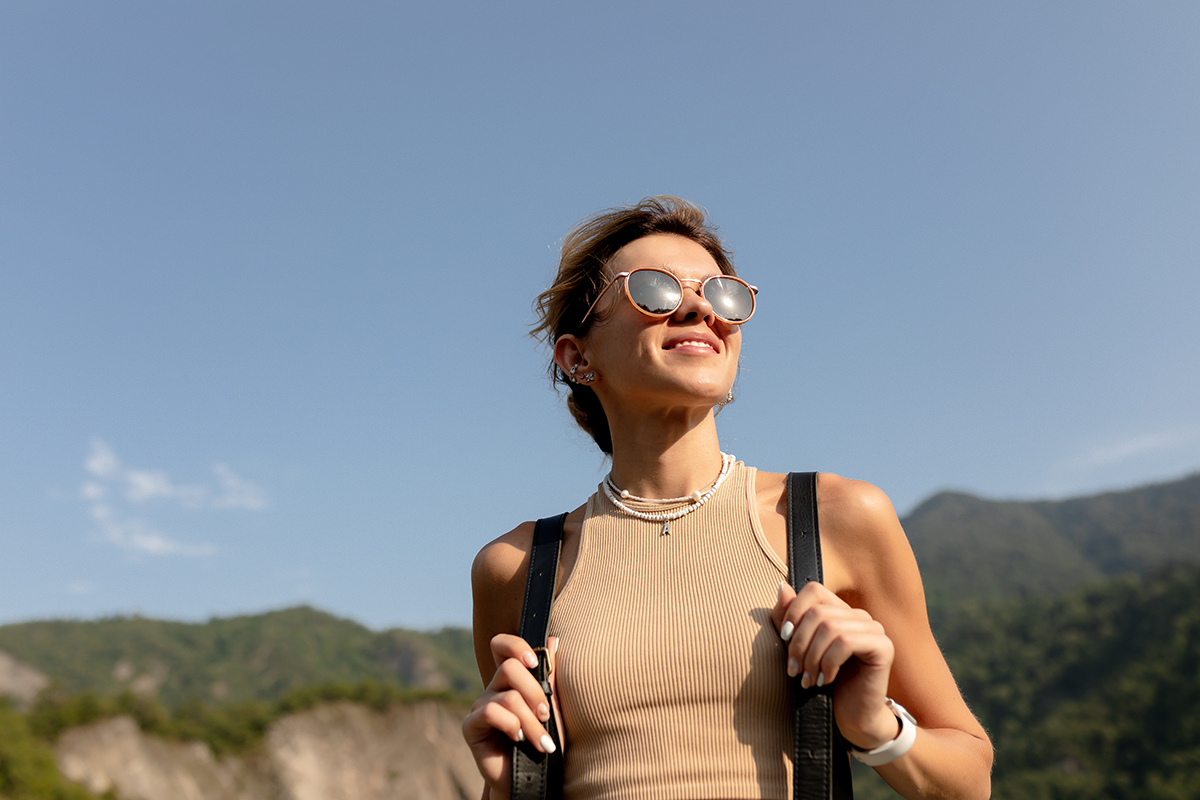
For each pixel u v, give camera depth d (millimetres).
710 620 1597
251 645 135625
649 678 1562
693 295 1855
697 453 1866
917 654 1690
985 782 1606
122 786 61781
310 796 69312
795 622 1462
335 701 76188
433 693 79000
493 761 1626
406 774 72688
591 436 2410
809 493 1754
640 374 1827
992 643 110438
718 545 1723
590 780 1564
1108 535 186125
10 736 59000
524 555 2031
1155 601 99688
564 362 2100
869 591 1712
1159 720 80312
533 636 1752
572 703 1618
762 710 1531
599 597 1728
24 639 129500
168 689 122812
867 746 1453
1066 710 89250
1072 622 103688
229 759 69750
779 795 1471
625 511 1843
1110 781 75438
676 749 1522
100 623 139375
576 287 2080
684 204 2137
